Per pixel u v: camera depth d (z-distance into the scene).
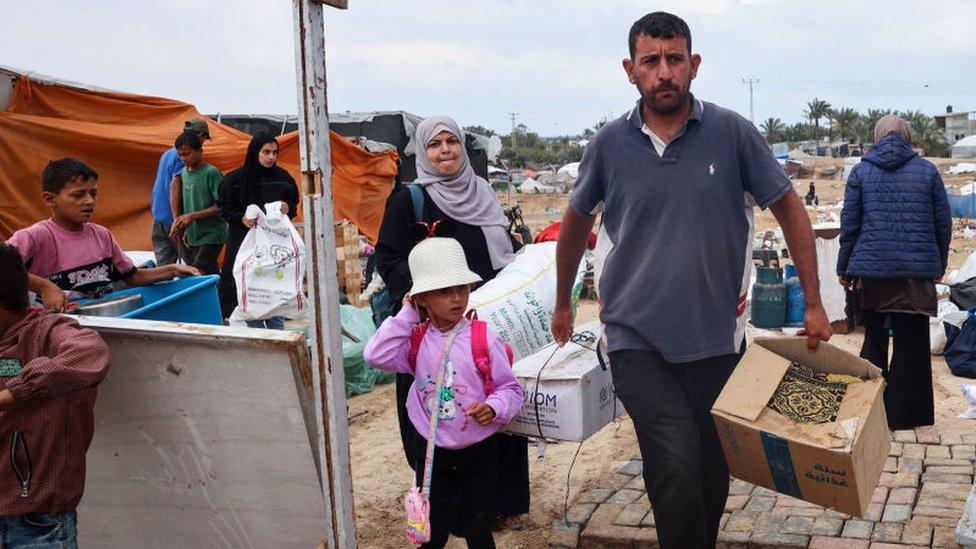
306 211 3.18
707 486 4.08
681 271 3.72
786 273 10.93
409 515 3.75
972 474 5.26
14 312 3.42
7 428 3.28
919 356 6.18
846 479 3.45
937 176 6.16
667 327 3.75
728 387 3.73
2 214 11.41
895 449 5.79
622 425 6.83
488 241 4.77
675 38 3.64
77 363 3.24
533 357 4.43
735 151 3.76
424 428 3.94
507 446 4.80
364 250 12.68
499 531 4.98
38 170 11.62
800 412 3.68
